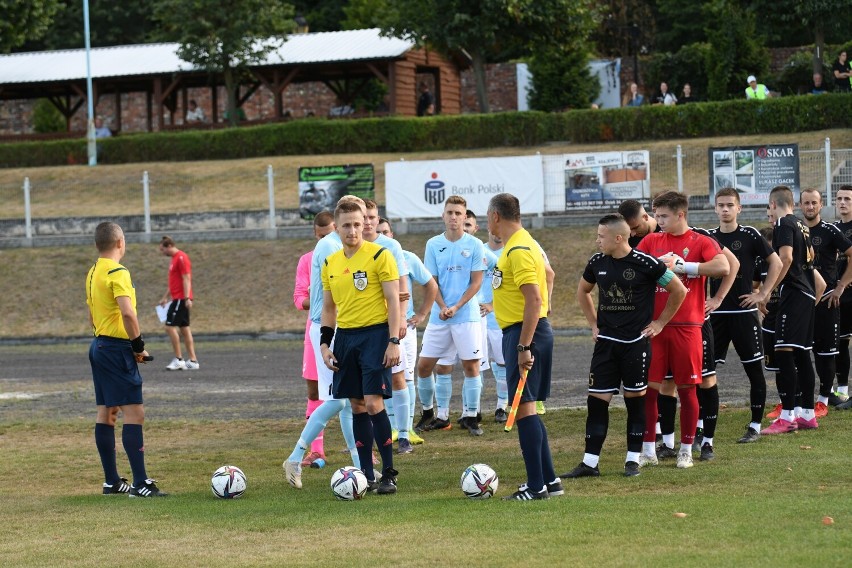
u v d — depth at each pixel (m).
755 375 22.05
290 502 17.64
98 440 19.38
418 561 13.14
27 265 61.81
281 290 56.78
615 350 18.84
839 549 12.88
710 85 93.06
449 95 99.94
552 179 58.62
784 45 113.69
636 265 18.59
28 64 100.31
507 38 91.56
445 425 26.14
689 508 15.49
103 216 66.56
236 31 89.19
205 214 65.25
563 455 21.22
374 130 81.94
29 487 20.20
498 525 14.97
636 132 77.38
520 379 16.89
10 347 52.38
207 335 52.09
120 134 97.69
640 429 18.89
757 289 24.02
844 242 25.22
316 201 62.19
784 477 17.84
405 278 20.62
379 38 94.69
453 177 59.47
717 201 22.58
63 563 13.83
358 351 18.53
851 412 25.47
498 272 17.19
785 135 72.88
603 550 13.28
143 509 17.52
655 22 115.00
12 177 80.94
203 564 13.52
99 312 19.12
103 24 134.38
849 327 26.53
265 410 29.92
